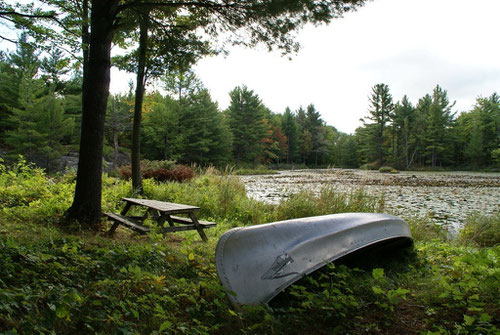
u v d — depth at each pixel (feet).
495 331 5.62
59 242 10.46
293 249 8.01
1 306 5.07
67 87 94.84
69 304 5.63
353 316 6.81
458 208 28.81
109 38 14.46
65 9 15.49
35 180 21.98
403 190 45.88
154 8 19.44
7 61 83.71
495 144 171.63
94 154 14.33
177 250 11.41
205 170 45.39
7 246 8.29
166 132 114.01
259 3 15.67
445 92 189.37
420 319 6.73
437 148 184.55
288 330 6.29
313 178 78.48
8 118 75.51
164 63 22.16
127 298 6.72
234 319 6.58
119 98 96.89
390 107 198.29
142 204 13.23
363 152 242.99
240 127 163.43
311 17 16.10
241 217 21.86
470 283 7.17
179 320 6.35
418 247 12.53
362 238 9.29
